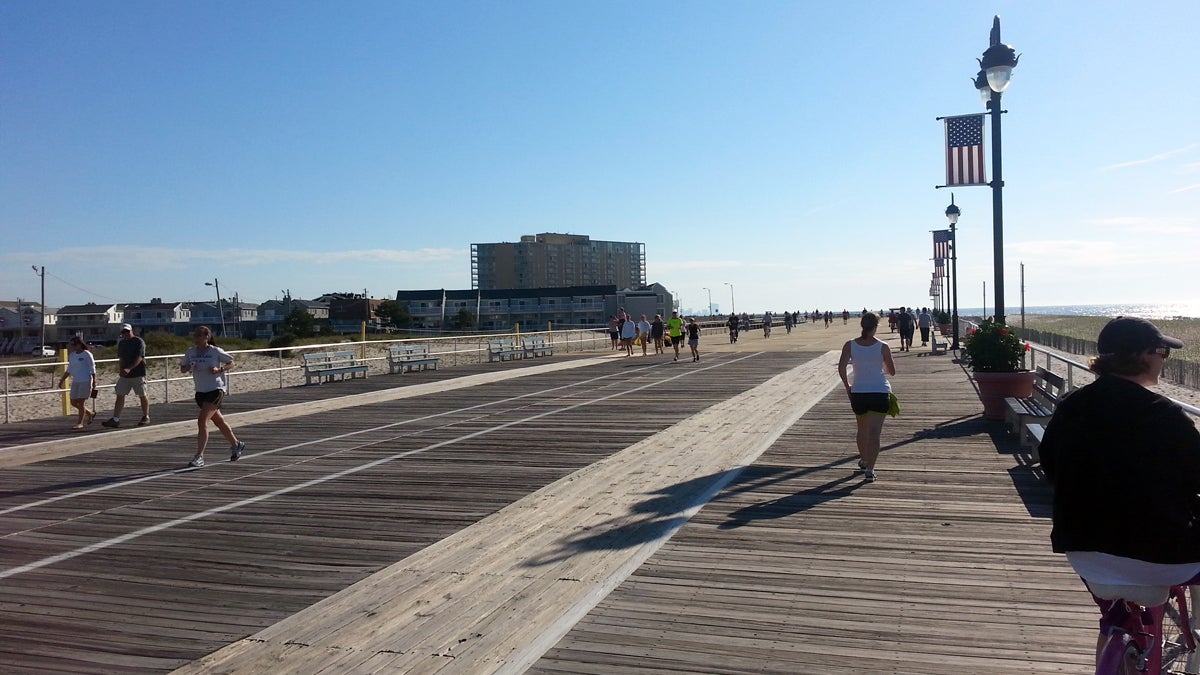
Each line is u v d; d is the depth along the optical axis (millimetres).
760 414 15281
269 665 4789
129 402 21359
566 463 10922
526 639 5035
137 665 4820
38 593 6137
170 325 122062
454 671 4625
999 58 13984
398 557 6883
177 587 6219
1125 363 3301
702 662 4625
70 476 10836
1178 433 3119
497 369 29469
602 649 4840
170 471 11055
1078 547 3264
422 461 11367
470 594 5906
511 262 182625
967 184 15719
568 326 118312
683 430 13570
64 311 122562
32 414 20016
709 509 8094
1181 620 3701
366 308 124750
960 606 5344
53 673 4719
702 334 62406
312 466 11195
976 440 11625
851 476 9453
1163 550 3107
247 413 16969
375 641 5094
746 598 5605
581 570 6348
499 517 8125
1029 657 4566
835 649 4742
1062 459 3322
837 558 6434
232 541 7480
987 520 7406
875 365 9203
